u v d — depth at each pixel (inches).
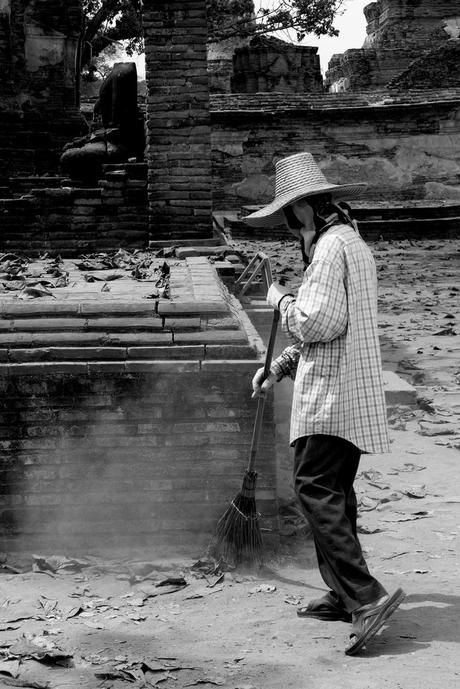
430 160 1250.0
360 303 167.6
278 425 315.3
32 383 208.7
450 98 1245.7
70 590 194.4
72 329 213.8
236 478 211.8
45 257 457.1
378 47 1637.6
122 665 155.9
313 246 172.7
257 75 1461.6
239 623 174.1
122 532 212.1
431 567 203.3
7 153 727.1
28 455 210.2
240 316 251.9
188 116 480.4
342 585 162.4
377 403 167.3
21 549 212.1
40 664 157.9
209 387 209.6
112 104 525.0
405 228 1112.8
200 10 475.5
